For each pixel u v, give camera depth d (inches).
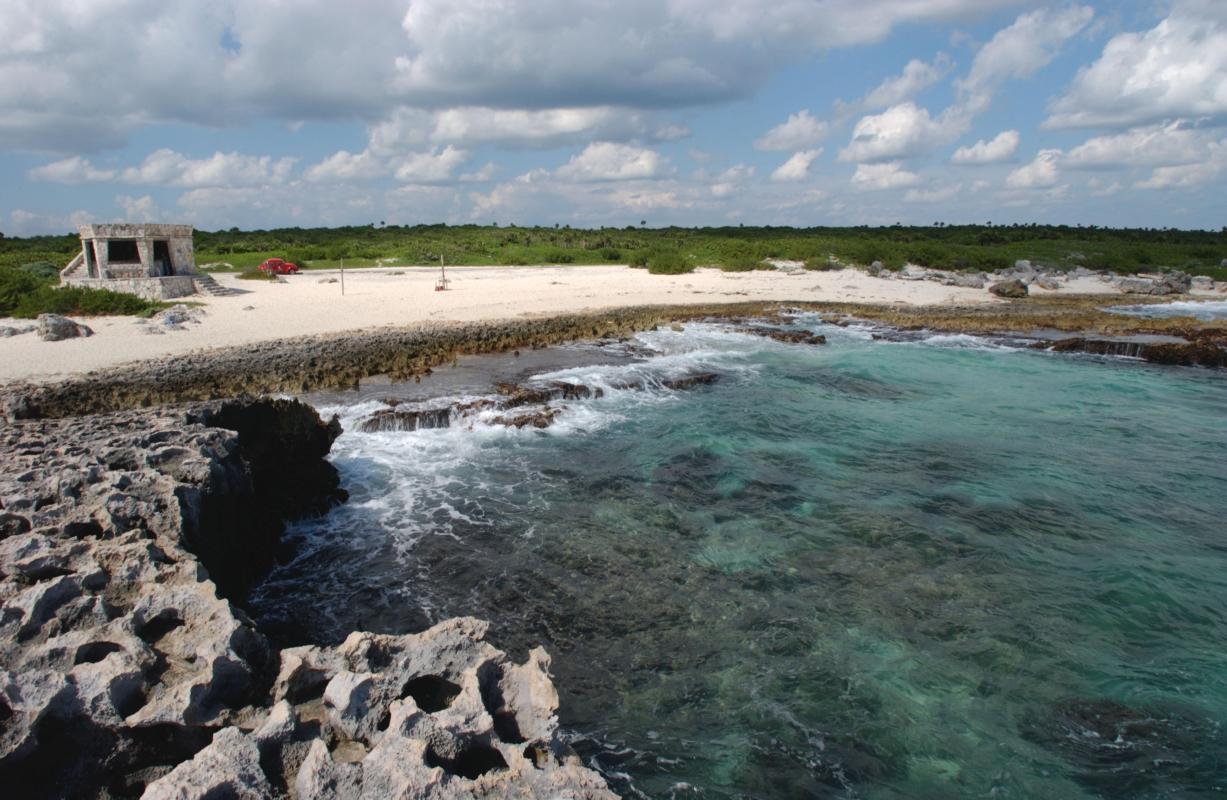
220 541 401.1
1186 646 400.2
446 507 573.6
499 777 199.8
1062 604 438.6
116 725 212.7
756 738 321.4
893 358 1197.7
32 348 1005.8
